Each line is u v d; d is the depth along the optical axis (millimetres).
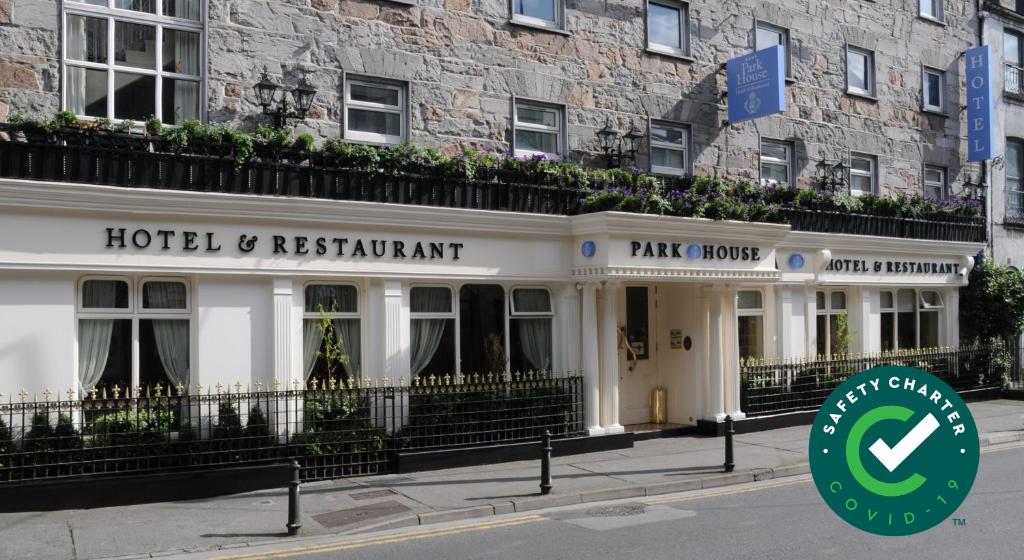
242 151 11461
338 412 12234
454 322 13766
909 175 21344
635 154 16328
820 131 19500
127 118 11852
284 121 12531
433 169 13062
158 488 10625
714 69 17656
